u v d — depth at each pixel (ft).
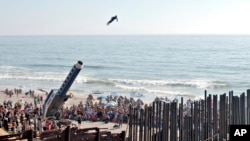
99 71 503.20
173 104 78.69
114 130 144.77
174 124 78.48
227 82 374.63
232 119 80.28
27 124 131.13
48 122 132.87
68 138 67.77
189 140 79.92
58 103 154.10
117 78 428.15
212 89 341.41
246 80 392.68
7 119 125.90
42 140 65.72
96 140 71.97
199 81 388.57
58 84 364.79
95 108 182.80
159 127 80.43
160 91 320.70
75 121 162.40
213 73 467.52
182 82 377.91
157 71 502.38
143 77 440.04
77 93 301.43
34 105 203.92
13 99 248.93
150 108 80.79
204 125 80.48
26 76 428.56
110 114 164.86
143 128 84.02
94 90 322.55
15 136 62.75
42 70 516.73
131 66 571.69
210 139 79.97
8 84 363.97
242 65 552.41
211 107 82.07
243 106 80.69
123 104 204.13
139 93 283.59
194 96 289.74
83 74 464.65
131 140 83.15
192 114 80.84
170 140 78.74
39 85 356.79
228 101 81.76
